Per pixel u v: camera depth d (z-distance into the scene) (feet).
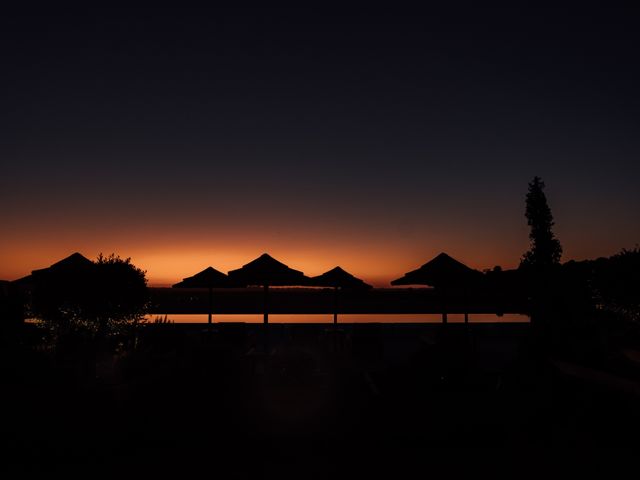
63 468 17.26
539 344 27.68
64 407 19.63
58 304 29.17
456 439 20.47
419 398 24.77
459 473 16.99
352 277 48.08
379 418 24.00
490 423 21.71
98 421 20.39
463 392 25.03
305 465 17.90
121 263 31.04
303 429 22.41
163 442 20.30
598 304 29.43
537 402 22.29
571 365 22.36
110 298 29.48
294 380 31.17
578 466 17.03
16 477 16.46
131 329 33.01
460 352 27.04
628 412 18.51
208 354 30.01
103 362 29.12
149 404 23.73
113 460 18.15
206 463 18.03
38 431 18.74
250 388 31.09
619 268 28.32
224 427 22.67
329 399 28.35
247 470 17.35
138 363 26.94
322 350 44.24
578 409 20.57
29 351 22.00
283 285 41.52
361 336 41.98
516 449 19.03
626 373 21.31
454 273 38.06
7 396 18.88
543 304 29.12
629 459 17.28
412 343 56.39
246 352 37.70
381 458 18.57
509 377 26.04
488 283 37.68
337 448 19.79
